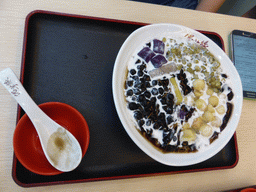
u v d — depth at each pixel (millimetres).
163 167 282
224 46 363
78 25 304
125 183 271
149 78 292
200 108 296
